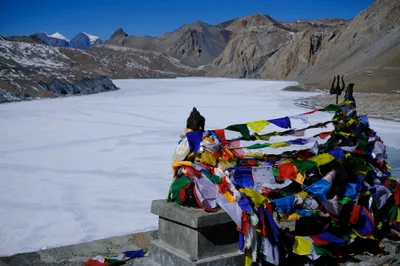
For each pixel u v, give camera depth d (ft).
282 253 15.31
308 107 86.07
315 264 15.89
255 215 14.12
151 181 32.01
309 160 15.89
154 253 15.15
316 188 15.97
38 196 28.68
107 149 43.98
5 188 30.55
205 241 13.91
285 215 15.53
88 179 32.76
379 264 15.94
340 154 16.48
